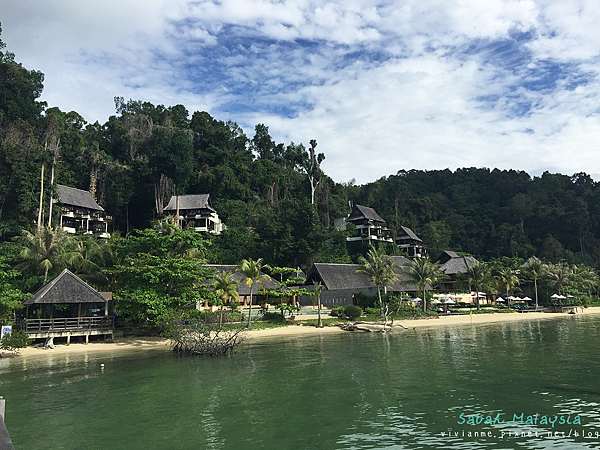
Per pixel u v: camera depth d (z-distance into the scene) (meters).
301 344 43.31
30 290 46.72
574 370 29.48
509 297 88.19
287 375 28.81
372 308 67.75
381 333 52.41
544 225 153.75
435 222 151.00
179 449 16.28
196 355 36.62
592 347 39.53
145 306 42.75
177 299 43.75
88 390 25.08
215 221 95.88
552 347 39.91
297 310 63.75
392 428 18.41
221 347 37.31
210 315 52.69
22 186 66.25
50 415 20.52
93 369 31.03
